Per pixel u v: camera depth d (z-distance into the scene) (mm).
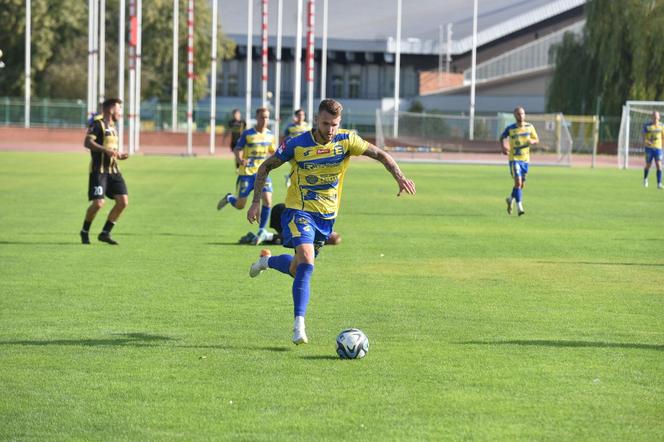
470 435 8898
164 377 10930
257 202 13016
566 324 14125
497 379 10867
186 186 43969
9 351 12156
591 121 82500
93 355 11961
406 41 150375
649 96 87312
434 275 18922
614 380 10859
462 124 83438
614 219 31625
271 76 158375
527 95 133625
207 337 13047
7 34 114500
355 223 29203
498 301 16062
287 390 10391
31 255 21250
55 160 66750
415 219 30719
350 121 127625
